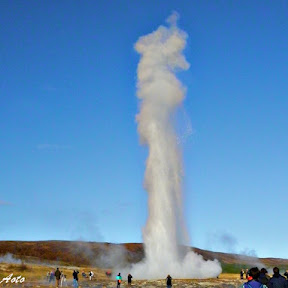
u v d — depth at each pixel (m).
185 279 55.41
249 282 13.74
